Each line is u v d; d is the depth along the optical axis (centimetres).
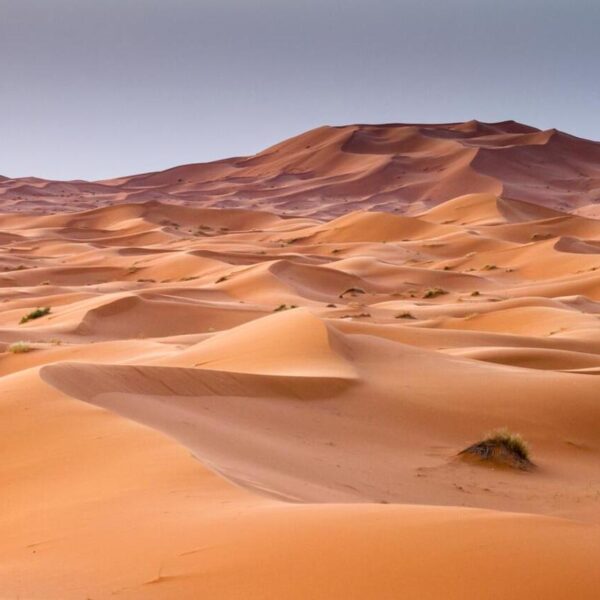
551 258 9325
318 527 744
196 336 4266
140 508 952
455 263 10156
